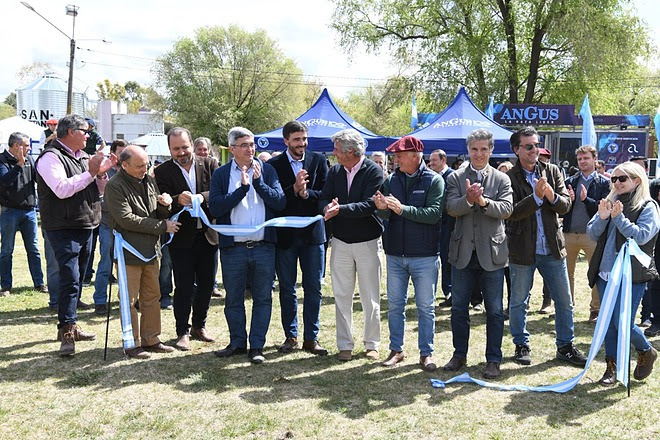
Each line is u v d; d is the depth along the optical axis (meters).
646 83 35.38
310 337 4.96
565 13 21.09
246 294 7.22
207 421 3.55
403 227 4.52
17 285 7.56
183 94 41.03
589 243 6.16
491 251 4.32
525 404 3.87
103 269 6.11
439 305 6.80
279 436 3.37
